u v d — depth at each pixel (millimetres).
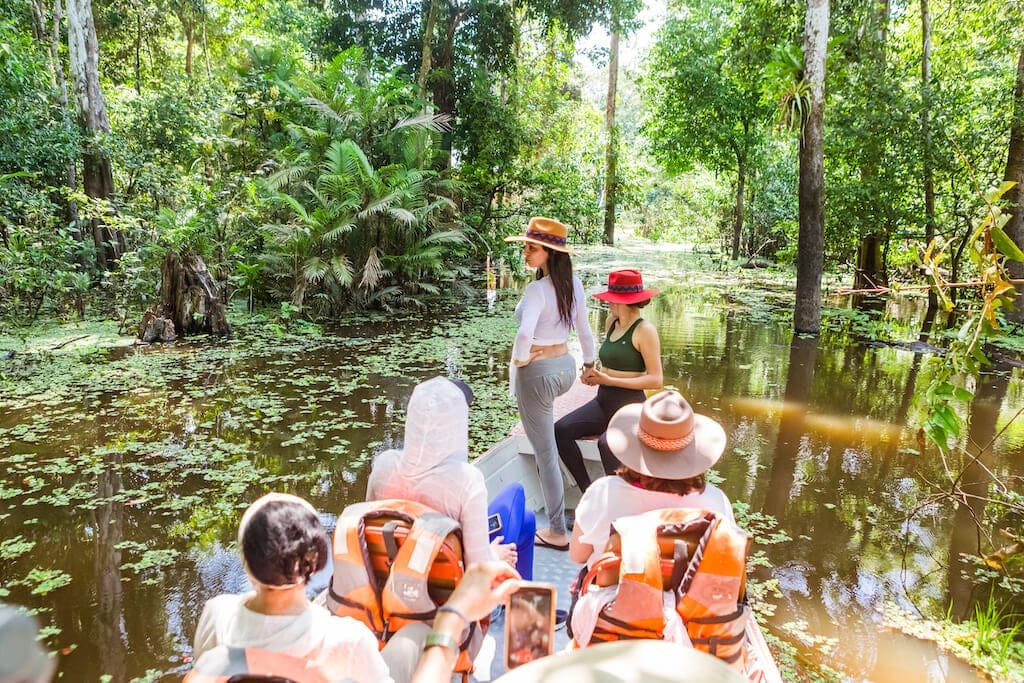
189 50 26703
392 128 16094
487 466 4023
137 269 12484
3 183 12102
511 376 3746
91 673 3357
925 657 3604
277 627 1538
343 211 13859
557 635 3199
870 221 15570
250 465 5965
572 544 2381
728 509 2264
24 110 13133
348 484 5609
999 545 4793
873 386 8711
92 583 4172
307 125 16484
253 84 16969
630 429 2301
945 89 15297
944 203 16188
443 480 2230
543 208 21359
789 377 9117
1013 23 14984
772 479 5840
